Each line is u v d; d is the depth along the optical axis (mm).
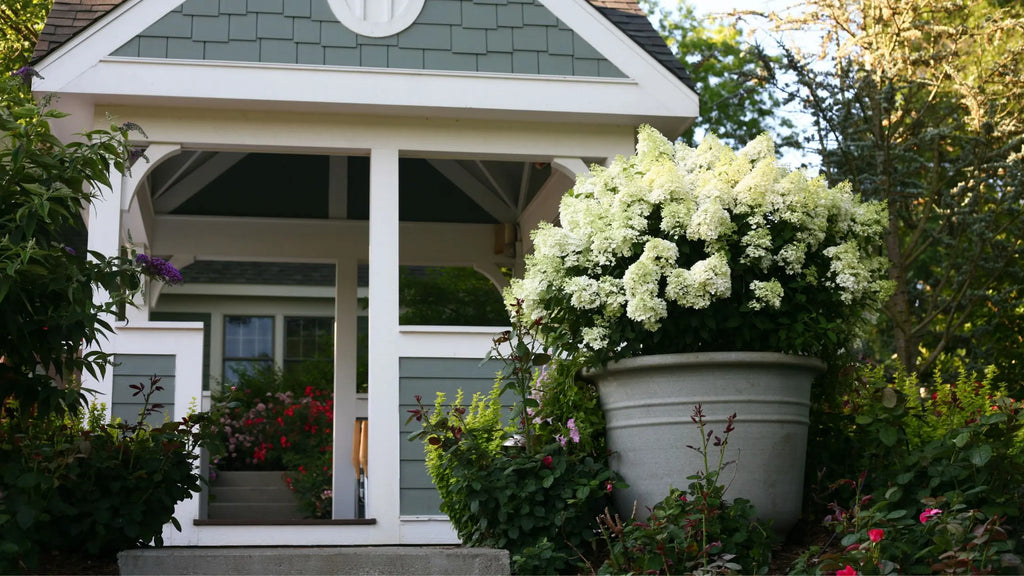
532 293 4953
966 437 4441
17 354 4590
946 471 4504
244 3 6906
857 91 10914
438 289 14320
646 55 7270
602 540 4836
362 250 10336
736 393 4590
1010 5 12906
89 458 4676
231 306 15578
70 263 4656
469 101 7020
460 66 7078
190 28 6812
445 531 6648
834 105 11305
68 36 6621
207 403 11414
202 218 10086
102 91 6621
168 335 6617
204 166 9680
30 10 12781
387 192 7051
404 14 7074
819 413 5148
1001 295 11211
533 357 5008
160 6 6797
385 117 7137
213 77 6758
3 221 4445
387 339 6848
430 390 6816
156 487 4875
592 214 4875
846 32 11633
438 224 10438
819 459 5078
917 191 11148
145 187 8945
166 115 6887
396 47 7035
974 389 5941
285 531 6559
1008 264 11672
